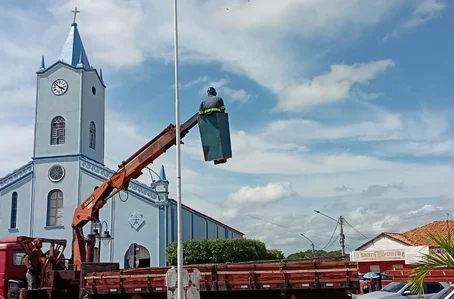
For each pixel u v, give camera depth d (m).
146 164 17.97
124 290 14.79
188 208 39.84
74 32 43.22
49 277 16.95
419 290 10.11
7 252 17.19
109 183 18.33
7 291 16.94
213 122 15.52
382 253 42.47
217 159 15.38
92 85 42.12
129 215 36.81
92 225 28.25
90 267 15.76
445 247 10.12
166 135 17.59
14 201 39.47
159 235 36.16
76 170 38.94
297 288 13.29
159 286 14.50
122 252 36.34
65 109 40.34
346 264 13.03
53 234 38.19
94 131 42.09
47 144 39.88
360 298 18.17
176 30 15.80
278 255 44.53
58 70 41.09
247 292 13.93
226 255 36.38
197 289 13.36
